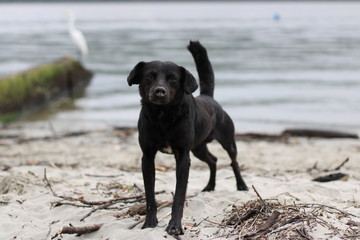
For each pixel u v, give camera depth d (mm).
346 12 130750
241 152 11320
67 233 5508
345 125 15602
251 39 43812
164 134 5574
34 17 118688
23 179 7555
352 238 4988
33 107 19062
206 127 6199
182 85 5496
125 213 6164
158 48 36406
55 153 11156
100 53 34500
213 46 38125
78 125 16062
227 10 161000
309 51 34312
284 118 16578
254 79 23797
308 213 5523
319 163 10125
